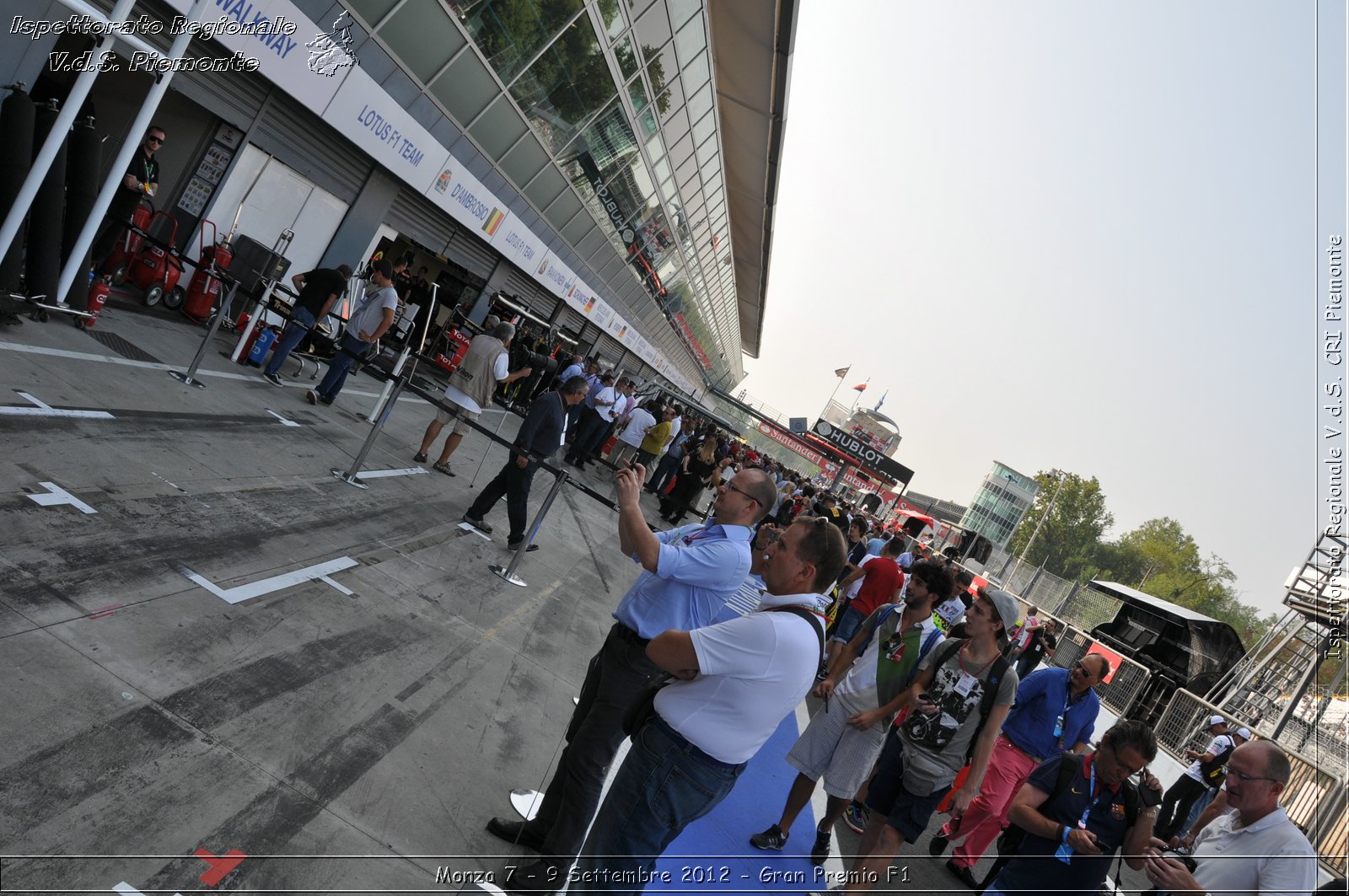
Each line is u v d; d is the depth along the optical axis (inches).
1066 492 3757.4
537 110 645.9
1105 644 722.8
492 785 173.8
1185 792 298.8
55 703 130.5
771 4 678.5
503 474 353.7
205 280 436.8
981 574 1122.7
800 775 206.2
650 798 112.0
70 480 201.5
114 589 169.3
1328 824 318.3
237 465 273.0
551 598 324.2
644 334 1680.6
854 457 2070.6
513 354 786.8
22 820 107.4
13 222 243.4
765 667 109.5
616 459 778.2
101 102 434.0
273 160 464.1
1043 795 158.6
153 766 129.2
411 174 545.6
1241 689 534.3
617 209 984.9
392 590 245.3
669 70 776.3
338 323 545.6
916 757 180.5
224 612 183.6
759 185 1204.5
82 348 299.6
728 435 1366.9
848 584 373.7
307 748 153.9
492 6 496.7
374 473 353.7
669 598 138.6
